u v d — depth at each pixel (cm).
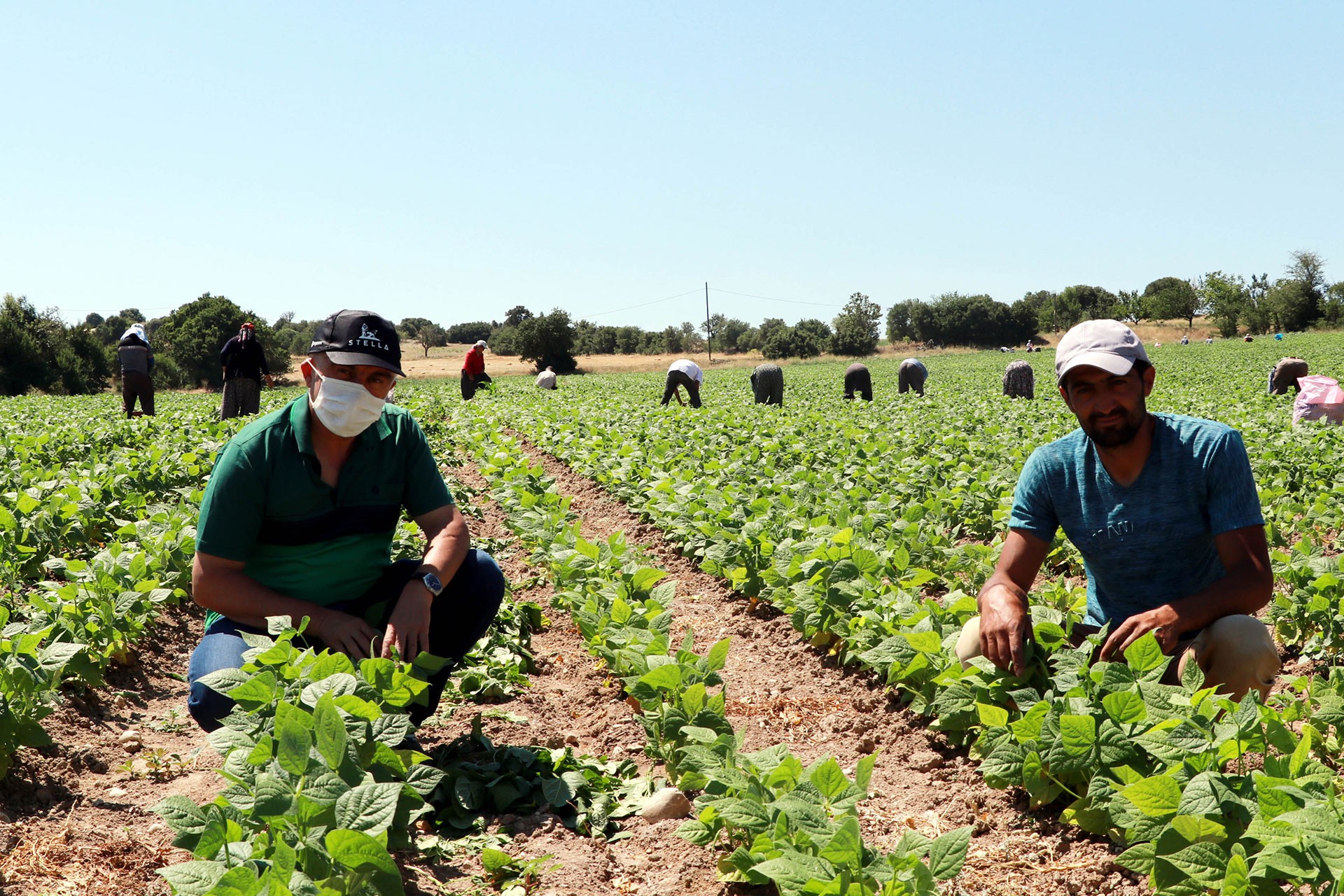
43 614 479
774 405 2327
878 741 439
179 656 579
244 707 302
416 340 13562
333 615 362
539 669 555
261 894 224
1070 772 337
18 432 1517
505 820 358
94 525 783
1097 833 331
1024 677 375
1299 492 985
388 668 325
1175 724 312
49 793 374
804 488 897
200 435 1418
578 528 707
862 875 257
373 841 237
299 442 369
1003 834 347
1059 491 396
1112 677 334
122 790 385
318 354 361
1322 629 525
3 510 650
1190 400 2167
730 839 326
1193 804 274
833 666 535
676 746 391
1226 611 354
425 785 300
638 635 471
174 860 327
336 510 385
